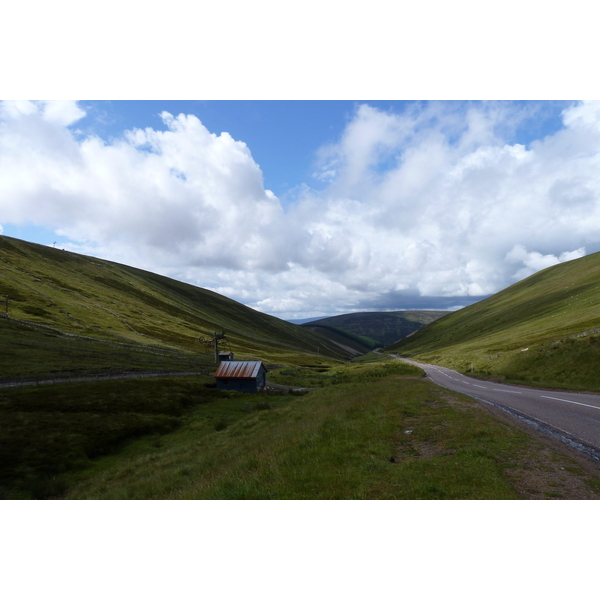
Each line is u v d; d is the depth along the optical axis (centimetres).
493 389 3506
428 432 1551
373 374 7850
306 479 1073
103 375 6106
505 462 1091
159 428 3944
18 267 16300
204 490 1201
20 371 6012
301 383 7575
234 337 19462
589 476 974
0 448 2986
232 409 4888
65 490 2378
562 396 2741
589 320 7719
